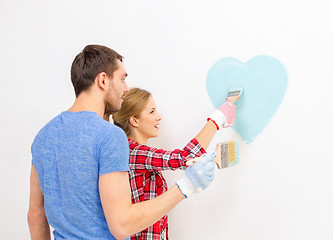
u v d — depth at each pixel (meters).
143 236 1.15
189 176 0.85
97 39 1.57
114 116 1.26
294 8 1.10
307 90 1.10
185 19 1.33
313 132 1.10
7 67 1.85
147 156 1.08
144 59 1.45
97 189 0.81
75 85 0.88
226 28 1.24
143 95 1.23
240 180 1.25
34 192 0.97
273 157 1.17
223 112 1.14
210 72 1.29
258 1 1.17
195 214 1.36
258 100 1.19
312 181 1.11
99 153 0.78
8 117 1.86
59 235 0.87
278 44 1.14
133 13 1.46
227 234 1.29
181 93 1.37
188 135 1.36
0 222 1.94
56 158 0.85
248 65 1.20
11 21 1.81
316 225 1.11
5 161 1.89
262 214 1.21
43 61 1.72
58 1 1.65
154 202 0.82
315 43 1.07
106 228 0.83
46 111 1.74
